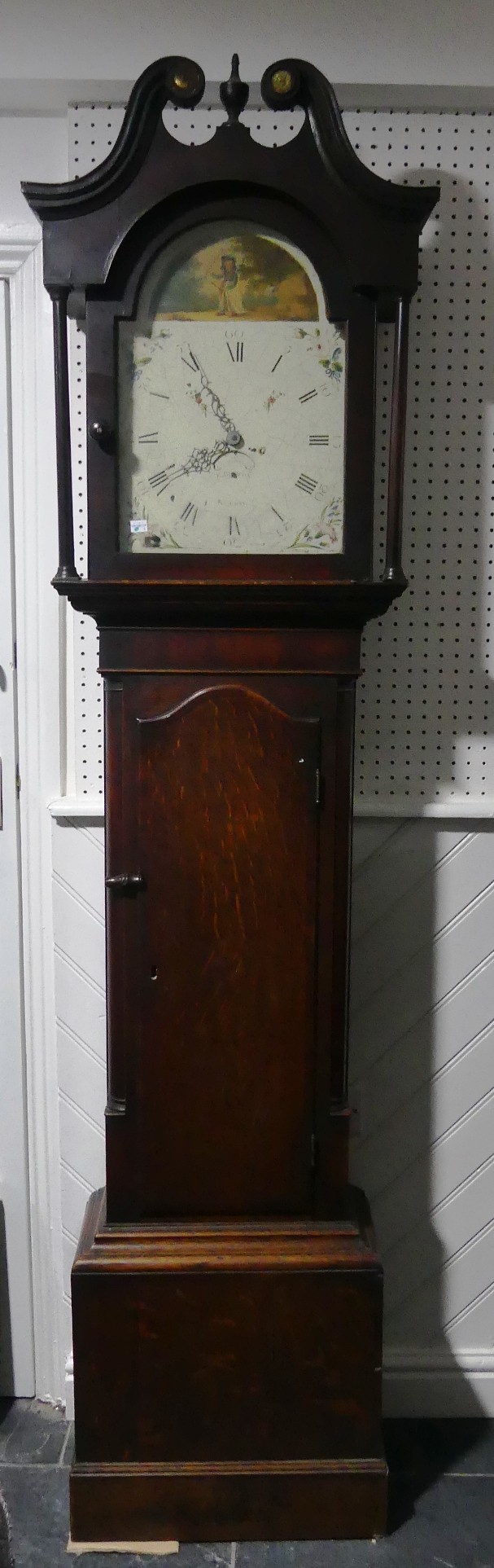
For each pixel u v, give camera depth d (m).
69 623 1.65
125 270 1.30
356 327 1.32
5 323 1.60
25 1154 1.78
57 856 1.68
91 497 1.33
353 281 1.30
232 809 1.39
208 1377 1.47
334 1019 1.44
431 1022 1.73
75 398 1.59
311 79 1.25
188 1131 1.45
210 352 1.33
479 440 1.61
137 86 1.24
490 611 1.65
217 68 1.51
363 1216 1.58
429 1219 1.78
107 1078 1.54
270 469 1.35
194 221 1.30
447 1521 1.56
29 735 1.68
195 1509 1.50
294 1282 1.45
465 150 1.56
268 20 1.50
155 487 1.34
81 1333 1.45
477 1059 1.74
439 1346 1.81
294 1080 1.44
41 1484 1.62
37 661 1.66
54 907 1.69
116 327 1.32
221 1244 1.46
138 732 1.37
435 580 1.64
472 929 1.71
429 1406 1.80
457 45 1.49
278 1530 1.51
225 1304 1.45
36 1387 1.83
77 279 1.29
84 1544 1.50
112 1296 1.44
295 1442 1.50
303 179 1.28
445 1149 1.76
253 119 1.55
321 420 1.34
